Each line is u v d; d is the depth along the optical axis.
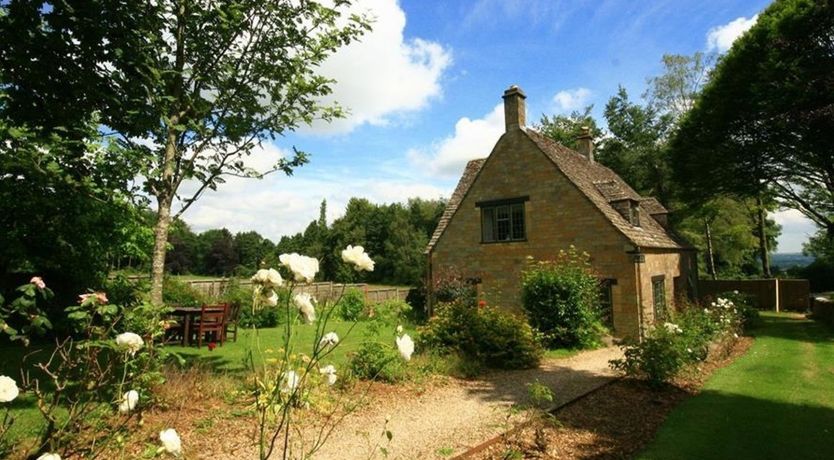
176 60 7.56
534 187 17.95
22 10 5.56
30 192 6.23
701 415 7.04
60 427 3.01
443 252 20.11
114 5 6.14
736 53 19.84
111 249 10.16
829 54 17.20
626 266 15.80
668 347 8.66
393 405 7.39
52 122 6.23
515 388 8.76
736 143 21.47
